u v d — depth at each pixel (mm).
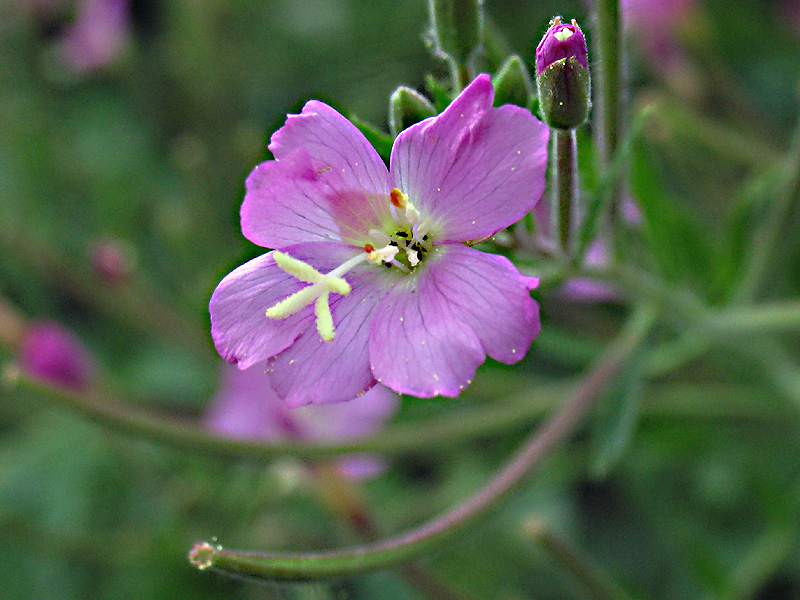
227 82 280
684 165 231
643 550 235
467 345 150
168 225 252
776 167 200
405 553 160
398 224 156
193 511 230
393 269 156
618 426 182
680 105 232
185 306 253
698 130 215
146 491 247
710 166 230
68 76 300
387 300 154
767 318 191
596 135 174
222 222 253
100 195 282
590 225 169
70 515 246
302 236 156
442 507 233
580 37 155
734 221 194
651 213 190
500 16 274
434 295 153
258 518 229
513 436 229
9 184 288
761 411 211
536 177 151
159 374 259
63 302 276
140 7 296
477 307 151
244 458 182
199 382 256
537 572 230
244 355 153
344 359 153
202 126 278
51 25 295
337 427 206
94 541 221
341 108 165
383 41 280
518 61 160
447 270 153
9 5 292
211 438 181
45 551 218
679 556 224
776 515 205
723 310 195
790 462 225
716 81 233
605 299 205
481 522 165
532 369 245
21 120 292
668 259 196
